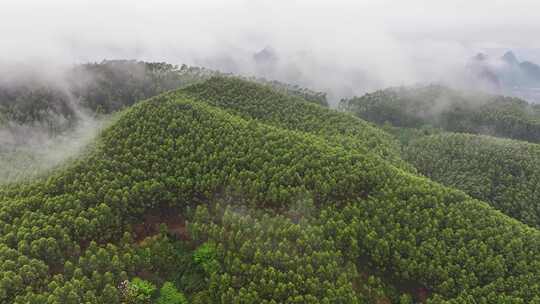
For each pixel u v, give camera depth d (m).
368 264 82.31
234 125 112.75
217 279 73.38
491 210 93.69
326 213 85.69
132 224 87.44
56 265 75.06
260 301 68.81
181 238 86.56
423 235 84.06
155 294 74.94
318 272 73.44
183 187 91.75
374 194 93.12
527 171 135.75
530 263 80.44
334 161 100.38
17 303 64.88
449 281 77.06
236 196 90.69
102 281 71.50
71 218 79.75
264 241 79.31
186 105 121.88
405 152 162.25
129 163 97.38
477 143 159.88
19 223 80.44
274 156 99.00
